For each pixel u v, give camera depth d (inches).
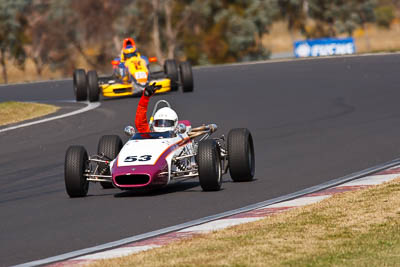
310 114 3105.3
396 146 2175.2
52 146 2691.9
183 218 1393.9
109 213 1493.6
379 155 2044.8
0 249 1246.3
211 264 1003.3
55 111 3727.9
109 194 1732.3
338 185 1627.7
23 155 2541.8
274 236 1152.2
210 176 1617.9
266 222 1259.8
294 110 3260.3
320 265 984.9
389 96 3474.4
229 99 3772.1
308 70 5078.7
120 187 1592.0
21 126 3262.8
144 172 1557.6
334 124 2778.1
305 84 4242.1
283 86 4227.4
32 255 1186.6
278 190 1632.6
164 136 1720.0
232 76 5098.4
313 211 1318.9
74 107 3853.3
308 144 2364.7
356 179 1679.4
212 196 1599.4
